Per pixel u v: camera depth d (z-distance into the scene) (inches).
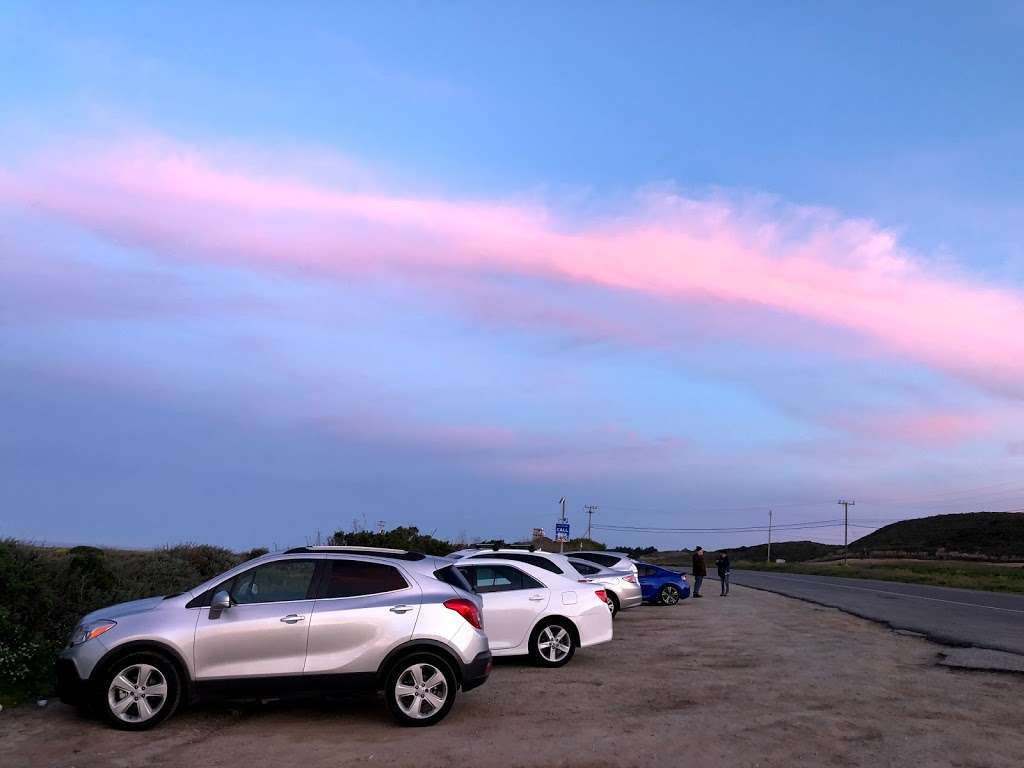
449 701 341.7
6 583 422.9
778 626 757.3
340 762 284.8
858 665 508.7
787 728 338.6
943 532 4783.5
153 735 318.0
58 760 283.4
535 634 497.7
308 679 336.2
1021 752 307.1
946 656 546.9
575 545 2401.6
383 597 350.0
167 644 327.9
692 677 461.7
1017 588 1465.3
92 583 482.6
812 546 5949.8
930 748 310.7
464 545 1168.8
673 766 283.6
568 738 319.6
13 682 377.7
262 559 355.6
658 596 1047.6
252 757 290.4
